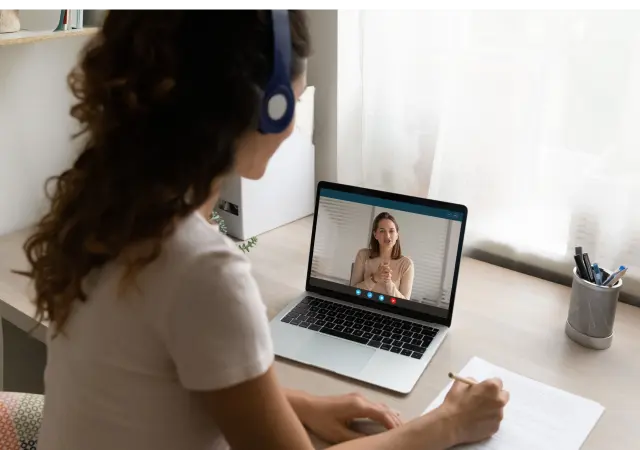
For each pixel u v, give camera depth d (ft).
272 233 5.32
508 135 4.50
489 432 3.03
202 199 2.18
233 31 2.02
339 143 5.49
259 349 2.16
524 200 4.60
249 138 2.25
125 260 2.18
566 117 4.24
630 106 3.99
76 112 2.28
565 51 4.12
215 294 2.09
